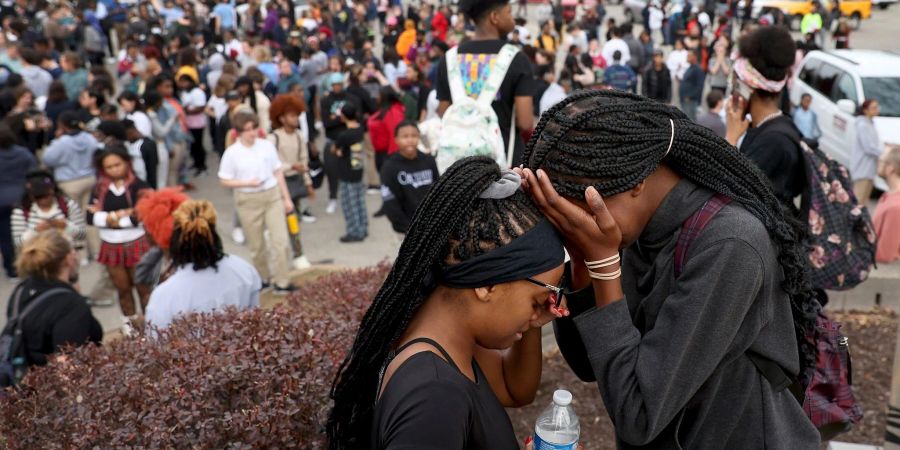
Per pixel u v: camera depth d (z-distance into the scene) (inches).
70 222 309.9
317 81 615.5
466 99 157.2
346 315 150.3
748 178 68.1
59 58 668.7
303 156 393.1
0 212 340.5
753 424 71.5
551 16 1091.9
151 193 198.1
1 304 329.1
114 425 105.0
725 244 63.5
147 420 100.4
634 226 67.8
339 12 1067.9
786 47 120.0
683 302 64.0
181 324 135.1
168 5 1051.3
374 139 404.8
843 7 1156.5
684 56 713.0
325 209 452.1
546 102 503.8
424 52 626.2
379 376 68.2
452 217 61.2
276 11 974.4
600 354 66.9
